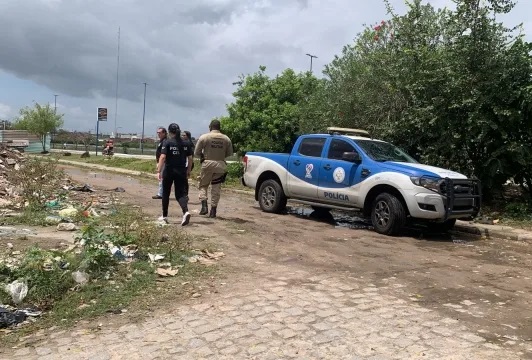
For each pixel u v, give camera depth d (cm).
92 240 626
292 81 2080
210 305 513
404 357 399
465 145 1252
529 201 1278
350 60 1579
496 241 988
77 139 6228
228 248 768
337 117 1502
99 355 404
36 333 449
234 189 1852
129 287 555
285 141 1973
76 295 525
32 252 580
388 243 897
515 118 1168
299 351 409
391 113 1377
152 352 409
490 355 407
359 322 474
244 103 2089
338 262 723
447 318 495
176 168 931
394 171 966
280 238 885
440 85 1241
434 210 924
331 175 1077
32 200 1062
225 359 396
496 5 1191
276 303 522
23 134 4622
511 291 611
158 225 868
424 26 1324
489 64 1181
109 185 1797
